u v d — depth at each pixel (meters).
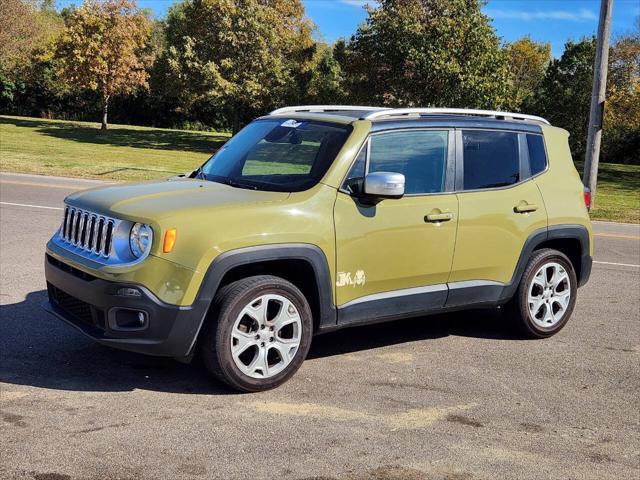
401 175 4.73
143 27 48.94
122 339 4.26
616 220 15.80
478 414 4.38
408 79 33.44
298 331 4.67
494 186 5.66
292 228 4.55
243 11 40.53
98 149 30.48
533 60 64.69
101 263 4.36
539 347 5.88
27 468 3.41
